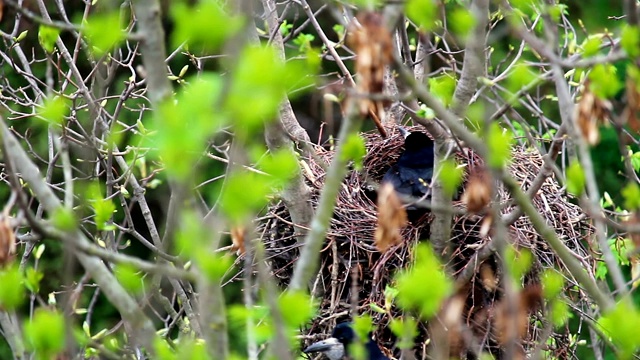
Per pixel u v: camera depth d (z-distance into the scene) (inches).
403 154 494.9
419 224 454.3
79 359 363.9
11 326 365.7
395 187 475.5
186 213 236.7
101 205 347.6
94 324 766.5
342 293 462.0
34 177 274.1
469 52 342.0
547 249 448.5
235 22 225.1
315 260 267.7
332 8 267.4
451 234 440.1
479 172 362.0
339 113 807.1
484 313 426.6
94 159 472.4
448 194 345.4
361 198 493.7
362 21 254.7
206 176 748.0
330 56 529.3
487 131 276.7
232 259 507.8
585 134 276.4
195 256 243.4
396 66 267.0
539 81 330.0
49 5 727.7
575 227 478.0
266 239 488.7
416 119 359.9
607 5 765.3
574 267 299.9
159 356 271.4
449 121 274.5
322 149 516.1
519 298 284.2
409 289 253.3
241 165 232.4
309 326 464.1
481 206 300.7
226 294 725.9
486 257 411.5
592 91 275.0
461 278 412.2
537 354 299.1
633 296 658.2
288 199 461.1
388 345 447.8
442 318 308.0
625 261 462.3
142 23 250.8
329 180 265.9
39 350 254.8
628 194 295.3
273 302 237.9
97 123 453.4
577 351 729.6
